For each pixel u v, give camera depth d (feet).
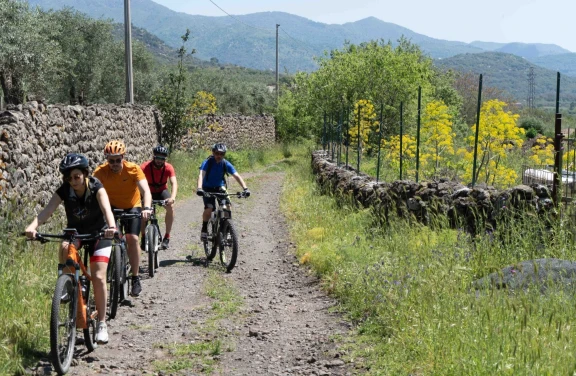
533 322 16.70
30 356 17.66
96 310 19.12
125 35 75.15
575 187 26.32
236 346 19.94
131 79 75.46
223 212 32.68
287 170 95.20
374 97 97.55
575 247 23.76
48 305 21.66
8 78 85.97
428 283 20.85
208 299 26.08
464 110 216.95
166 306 24.90
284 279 29.60
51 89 99.76
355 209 42.09
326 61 107.55
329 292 26.25
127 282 25.62
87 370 17.48
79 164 17.79
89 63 123.95
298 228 41.39
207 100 123.75
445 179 34.88
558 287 19.25
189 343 20.26
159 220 46.65
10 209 27.09
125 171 23.99
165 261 33.63
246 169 97.40
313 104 111.86
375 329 20.11
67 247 17.87
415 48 118.32
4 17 82.89
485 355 14.96
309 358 18.43
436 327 17.38
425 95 99.14
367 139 85.35
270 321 22.72
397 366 16.56
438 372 15.25
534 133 161.89
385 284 22.33
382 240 30.71
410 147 58.70
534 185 26.63
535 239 24.79
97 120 49.73
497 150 49.47
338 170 54.03
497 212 27.09
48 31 99.30
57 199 18.26
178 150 87.51
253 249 37.55
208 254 33.78
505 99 232.73
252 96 229.66
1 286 21.30
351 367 17.39
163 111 85.10
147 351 19.40
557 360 14.21
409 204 33.35
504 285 20.18
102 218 18.86
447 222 29.01
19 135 31.09
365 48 107.14
